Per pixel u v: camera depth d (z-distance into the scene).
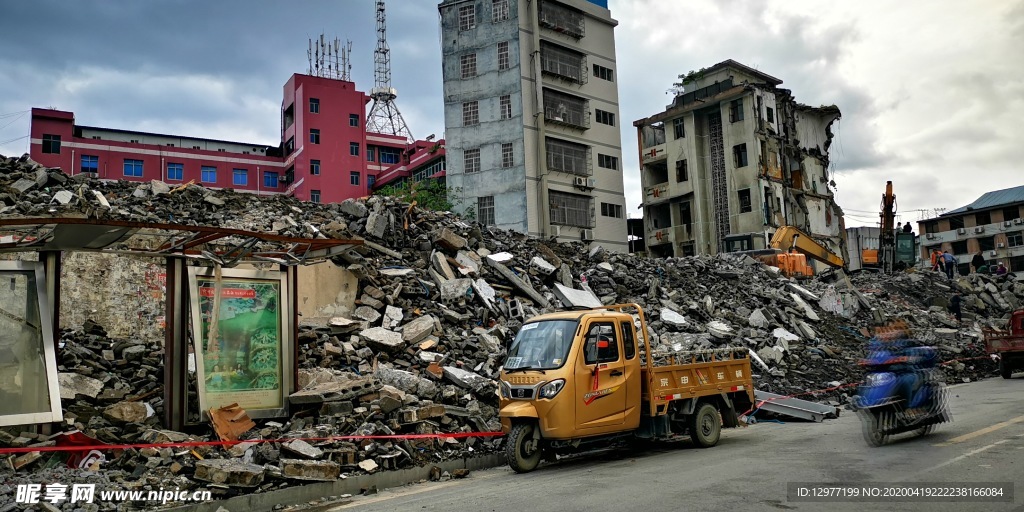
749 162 52.16
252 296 10.92
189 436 9.50
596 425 9.94
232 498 7.91
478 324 16.66
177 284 10.21
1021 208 70.38
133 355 12.09
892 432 9.88
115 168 56.41
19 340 8.86
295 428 10.40
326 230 18.22
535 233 48.78
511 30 50.28
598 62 55.00
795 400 15.10
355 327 14.66
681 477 8.30
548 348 10.20
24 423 8.48
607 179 54.12
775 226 51.75
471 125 50.62
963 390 17.72
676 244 57.03
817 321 24.17
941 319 29.09
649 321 20.45
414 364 13.86
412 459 9.91
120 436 9.45
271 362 10.89
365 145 63.53
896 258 46.88
